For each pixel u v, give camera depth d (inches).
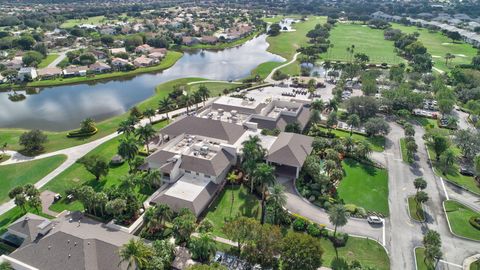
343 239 3609.7
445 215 4082.2
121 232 3543.3
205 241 3218.5
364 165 5147.6
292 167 5000.0
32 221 3585.1
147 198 4315.9
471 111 7194.9
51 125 6806.1
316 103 6555.1
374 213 4079.7
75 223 3614.7
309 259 2989.7
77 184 4618.6
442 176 4894.2
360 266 3157.0
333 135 6033.5
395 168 5083.7
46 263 3090.6
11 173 4874.5
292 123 5871.1
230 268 3282.5
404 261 3405.5
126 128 5388.8
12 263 3097.9
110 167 5068.9
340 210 3494.1
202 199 4151.1
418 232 3796.8
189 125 5634.8
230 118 6136.8
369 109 6796.3
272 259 3270.2
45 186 4574.3
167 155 4783.5
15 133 6314.0
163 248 3245.6
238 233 3363.7
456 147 5772.6
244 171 4788.4
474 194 4503.0
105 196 3870.6
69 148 5649.6
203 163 4574.3
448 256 3467.0
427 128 6299.2
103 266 3058.6
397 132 6294.3
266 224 3459.6
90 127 6215.6
